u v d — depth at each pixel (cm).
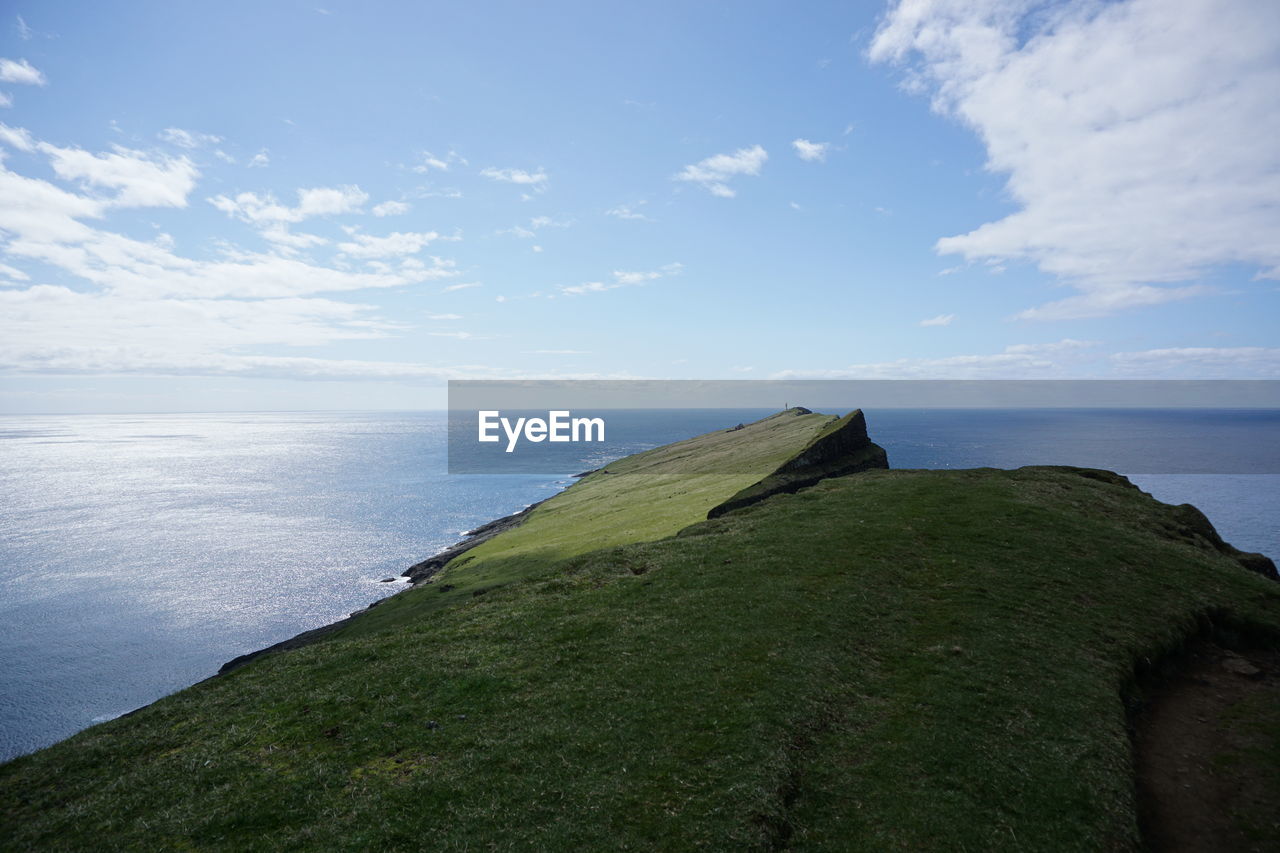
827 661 2552
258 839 1680
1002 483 5272
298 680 2698
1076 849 1673
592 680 2462
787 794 1836
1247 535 16875
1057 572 3459
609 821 1703
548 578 3956
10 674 7706
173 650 8438
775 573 3484
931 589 3253
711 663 2547
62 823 1800
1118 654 2695
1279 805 1919
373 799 1816
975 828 1728
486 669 2614
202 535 15888
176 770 2044
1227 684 2727
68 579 11800
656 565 3844
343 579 11700
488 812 1744
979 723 2186
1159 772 2102
